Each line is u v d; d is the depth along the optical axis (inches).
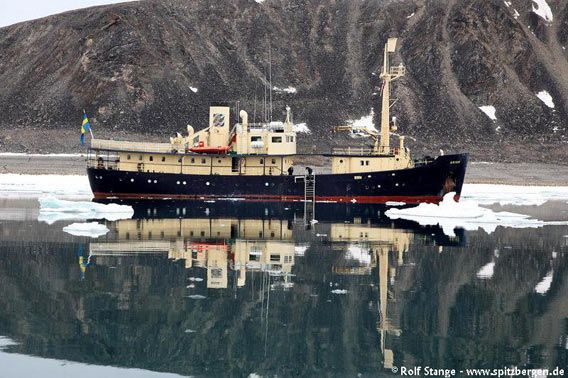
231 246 1616.6
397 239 1791.3
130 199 3034.0
